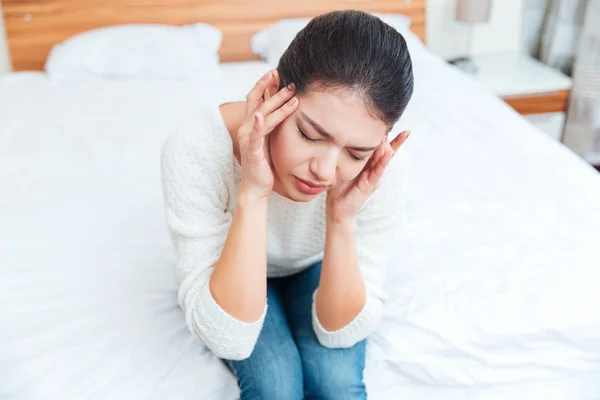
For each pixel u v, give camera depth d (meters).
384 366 1.12
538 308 1.17
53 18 2.56
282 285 1.26
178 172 0.99
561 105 2.70
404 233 1.39
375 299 1.05
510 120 2.04
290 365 1.03
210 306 0.93
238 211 0.94
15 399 0.96
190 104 2.17
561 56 2.86
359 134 0.82
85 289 1.18
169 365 1.04
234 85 2.37
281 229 1.10
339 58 0.78
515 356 1.14
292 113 0.83
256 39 2.70
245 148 0.89
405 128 1.97
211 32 2.62
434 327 1.13
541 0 2.93
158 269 1.25
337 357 1.05
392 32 0.82
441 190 1.59
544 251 1.33
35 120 1.99
